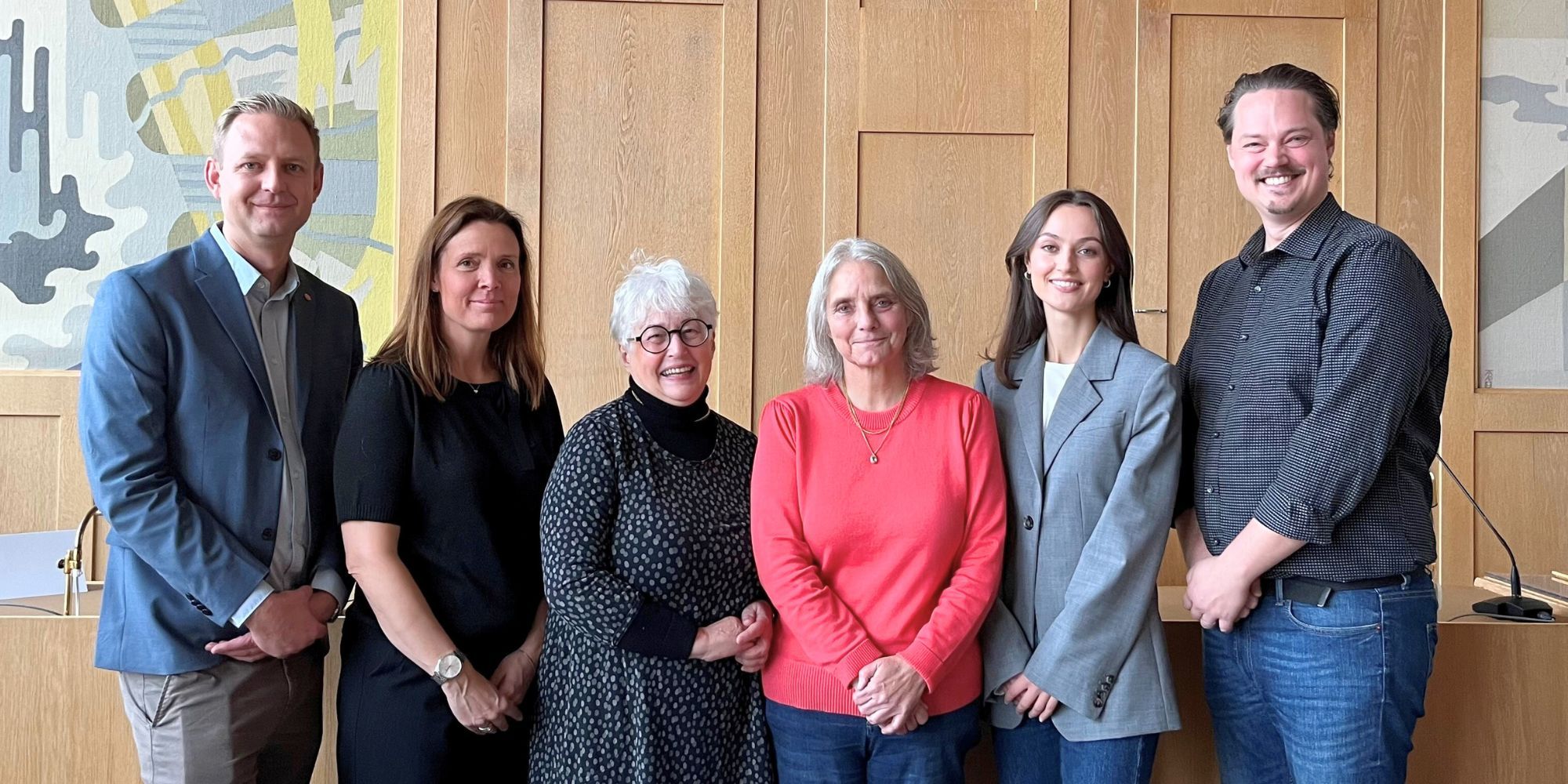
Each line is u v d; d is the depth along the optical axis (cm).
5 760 201
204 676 178
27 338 307
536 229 314
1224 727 183
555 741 167
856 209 318
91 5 308
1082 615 167
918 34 319
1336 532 167
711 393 317
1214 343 184
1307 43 319
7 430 303
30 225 308
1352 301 165
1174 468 173
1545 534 316
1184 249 319
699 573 166
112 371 173
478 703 169
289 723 188
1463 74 318
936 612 164
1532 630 207
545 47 315
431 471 173
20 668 201
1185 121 320
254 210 183
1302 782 171
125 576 180
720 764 167
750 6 317
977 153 320
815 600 162
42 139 307
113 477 171
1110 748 167
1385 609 166
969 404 173
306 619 181
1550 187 320
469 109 313
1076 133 319
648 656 163
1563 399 317
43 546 235
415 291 180
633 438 170
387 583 167
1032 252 180
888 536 166
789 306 319
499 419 184
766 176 318
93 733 202
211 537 174
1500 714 206
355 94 314
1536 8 320
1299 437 164
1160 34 319
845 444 170
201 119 311
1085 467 172
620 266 316
